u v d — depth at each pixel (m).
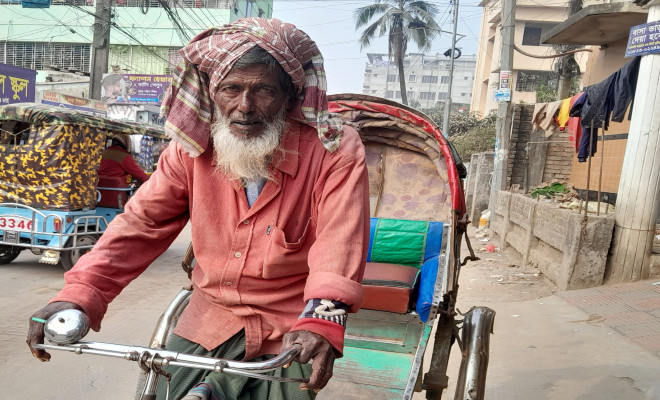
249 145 1.53
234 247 1.62
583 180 11.59
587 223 6.36
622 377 3.98
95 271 1.58
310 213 1.65
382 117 3.51
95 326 1.56
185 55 1.55
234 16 29.64
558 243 6.97
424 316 2.76
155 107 19.70
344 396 2.46
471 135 27.91
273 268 1.60
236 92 1.52
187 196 1.73
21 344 4.63
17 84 14.95
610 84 7.07
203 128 1.62
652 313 5.25
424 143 3.59
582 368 4.20
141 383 2.03
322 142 1.60
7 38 28.12
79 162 7.30
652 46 5.99
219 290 1.66
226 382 1.59
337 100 3.59
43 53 28.27
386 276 2.93
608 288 6.18
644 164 6.14
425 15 32.72
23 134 8.09
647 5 6.22
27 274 7.28
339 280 1.44
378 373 2.63
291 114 1.66
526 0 33.66
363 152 1.66
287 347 1.34
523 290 6.81
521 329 5.24
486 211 13.54
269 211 1.60
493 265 8.52
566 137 12.95
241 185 1.61
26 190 7.26
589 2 14.50
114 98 19.39
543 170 13.15
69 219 7.29
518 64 34.62
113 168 8.50
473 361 2.58
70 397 3.70
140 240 1.69
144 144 10.88
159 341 2.25
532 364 4.34
